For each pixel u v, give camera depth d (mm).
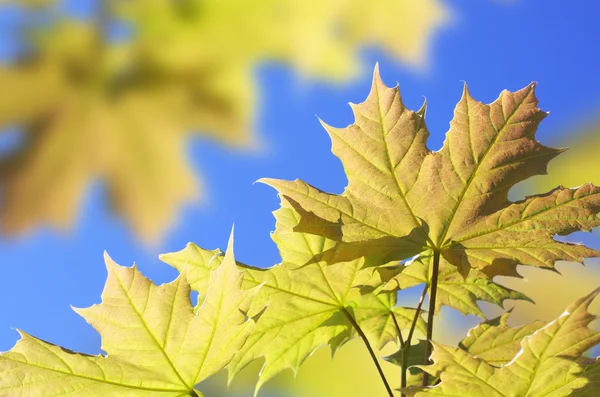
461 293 738
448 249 713
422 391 671
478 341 726
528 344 658
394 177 706
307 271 729
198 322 681
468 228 710
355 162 706
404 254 712
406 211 708
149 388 689
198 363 689
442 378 667
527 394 669
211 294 677
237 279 677
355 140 706
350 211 705
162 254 715
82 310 673
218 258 716
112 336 677
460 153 705
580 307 650
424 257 720
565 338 656
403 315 749
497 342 725
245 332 687
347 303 740
